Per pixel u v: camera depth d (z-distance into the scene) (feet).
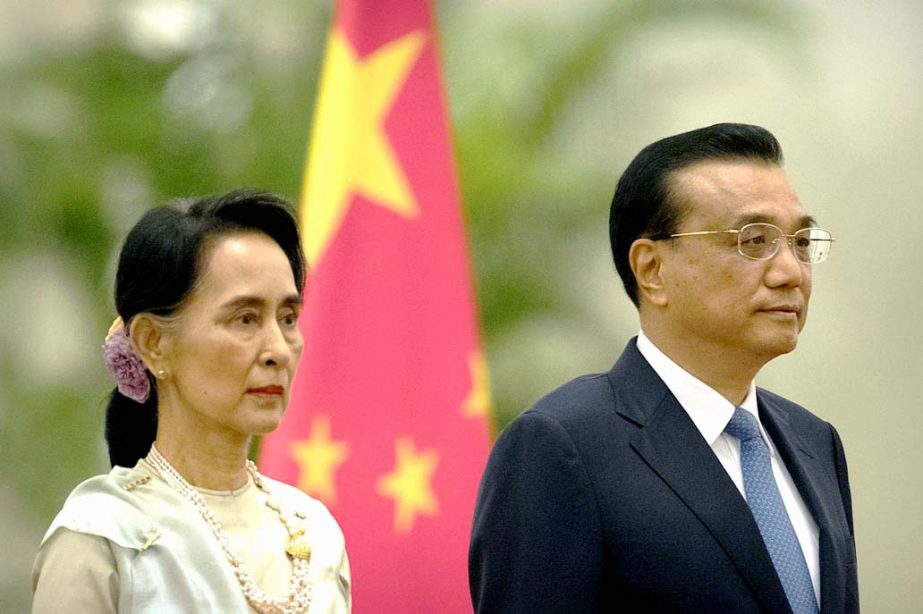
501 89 70.95
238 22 72.18
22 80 70.49
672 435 30.99
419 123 40.09
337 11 40.47
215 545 29.01
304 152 70.38
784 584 30.55
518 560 30.09
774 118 76.43
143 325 29.48
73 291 70.18
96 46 71.67
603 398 31.71
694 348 31.58
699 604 29.14
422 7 40.42
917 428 76.43
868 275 77.10
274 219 30.17
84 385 70.13
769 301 30.63
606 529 29.76
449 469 38.99
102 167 69.87
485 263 69.67
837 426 77.00
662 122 74.23
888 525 76.43
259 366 28.96
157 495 29.37
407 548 38.68
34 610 27.91
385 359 39.14
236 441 29.96
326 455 38.70
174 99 71.41
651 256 32.04
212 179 70.18
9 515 69.97
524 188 69.36
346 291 39.32
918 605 75.61
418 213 39.70
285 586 29.94
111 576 28.04
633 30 72.54
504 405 68.59
